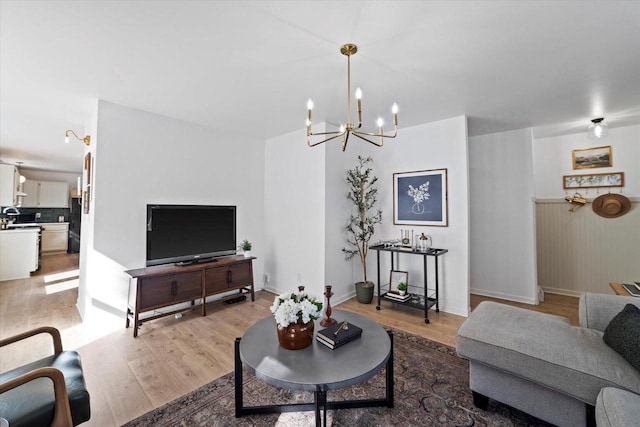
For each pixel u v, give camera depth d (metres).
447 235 3.45
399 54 2.03
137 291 2.79
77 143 4.56
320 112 3.22
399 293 3.53
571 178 4.13
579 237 4.02
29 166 6.95
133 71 2.27
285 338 1.62
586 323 1.85
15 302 3.75
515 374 1.58
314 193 3.72
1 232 4.95
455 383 2.00
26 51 1.97
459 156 3.35
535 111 3.16
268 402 1.82
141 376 2.10
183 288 3.13
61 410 1.21
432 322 3.10
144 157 3.18
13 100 2.85
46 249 7.68
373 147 4.17
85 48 1.94
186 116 3.35
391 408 1.75
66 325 3.00
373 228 4.10
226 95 2.75
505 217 3.92
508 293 3.89
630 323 1.46
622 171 3.78
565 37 1.82
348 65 2.08
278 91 2.66
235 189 4.04
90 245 2.89
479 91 2.66
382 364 1.49
